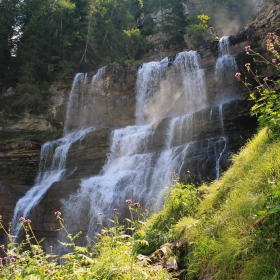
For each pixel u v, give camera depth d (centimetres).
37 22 3300
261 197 426
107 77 2781
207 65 2362
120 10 3875
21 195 1870
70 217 1542
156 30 4234
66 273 403
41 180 2231
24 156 2369
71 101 2892
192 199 657
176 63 2530
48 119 2902
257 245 357
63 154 2219
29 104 2906
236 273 354
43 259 455
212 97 2256
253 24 2184
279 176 448
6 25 3394
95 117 2761
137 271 391
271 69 1905
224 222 453
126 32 3541
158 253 494
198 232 487
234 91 2141
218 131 1623
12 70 3180
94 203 1555
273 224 357
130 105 2664
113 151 1991
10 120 2809
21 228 1631
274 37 815
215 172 1423
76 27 3562
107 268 386
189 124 1723
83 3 4009
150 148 1830
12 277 407
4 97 2972
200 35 3600
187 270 430
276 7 2034
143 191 1548
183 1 4856
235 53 2212
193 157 1531
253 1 4656
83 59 3459
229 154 1456
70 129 2827
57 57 3253
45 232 1559
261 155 570
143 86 2655
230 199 502
